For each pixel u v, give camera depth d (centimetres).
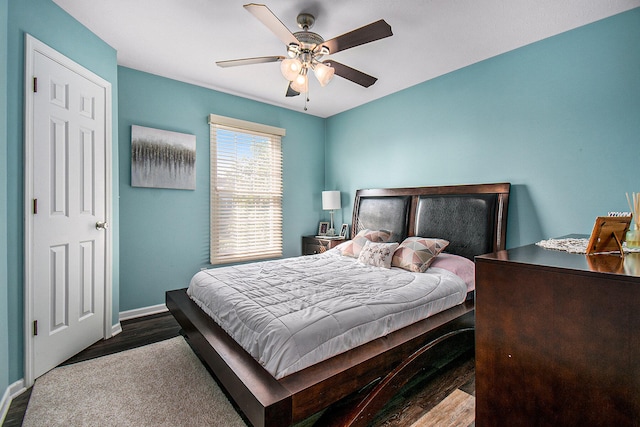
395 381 156
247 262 386
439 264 257
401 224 340
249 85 344
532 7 204
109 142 257
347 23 223
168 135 321
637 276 89
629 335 90
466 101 296
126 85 297
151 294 314
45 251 198
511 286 116
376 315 168
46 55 197
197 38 246
